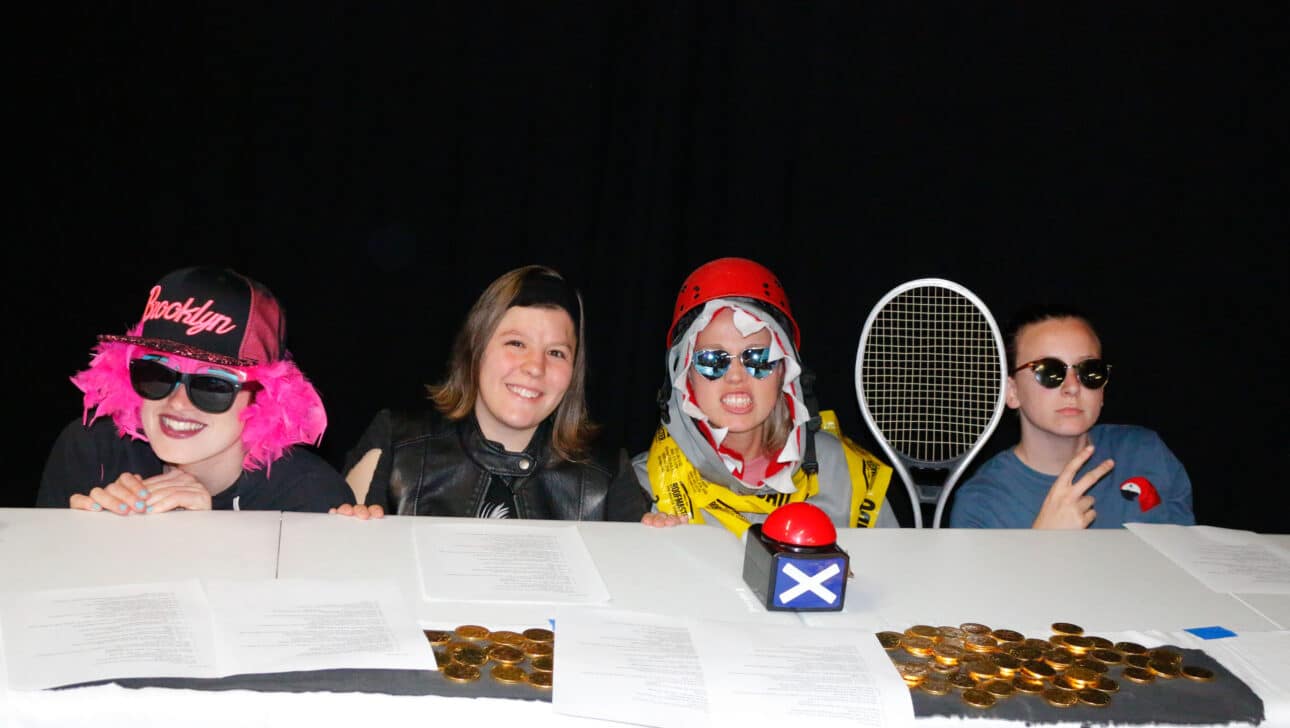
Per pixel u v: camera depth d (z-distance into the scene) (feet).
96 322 10.80
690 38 10.84
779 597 4.99
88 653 4.08
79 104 10.53
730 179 11.15
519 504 7.74
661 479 8.12
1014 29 11.01
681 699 4.14
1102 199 11.23
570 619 4.70
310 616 4.54
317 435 6.84
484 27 10.78
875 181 11.16
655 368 11.14
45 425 10.85
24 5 10.36
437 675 4.16
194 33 10.57
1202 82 11.13
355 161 10.85
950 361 9.57
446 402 7.98
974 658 4.56
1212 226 11.32
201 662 4.10
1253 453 11.61
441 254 11.03
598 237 11.16
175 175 10.72
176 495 5.85
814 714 4.11
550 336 7.50
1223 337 11.46
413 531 5.73
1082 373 8.27
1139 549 6.24
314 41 10.69
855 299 11.28
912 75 11.04
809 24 10.96
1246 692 4.41
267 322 6.52
